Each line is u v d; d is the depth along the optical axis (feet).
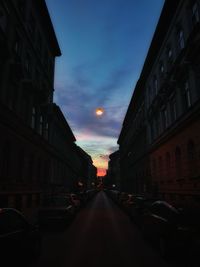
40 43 92.58
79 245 33.73
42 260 26.58
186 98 66.69
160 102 87.92
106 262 26.17
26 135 71.67
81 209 91.76
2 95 56.39
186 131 64.08
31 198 77.61
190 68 61.31
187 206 28.43
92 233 42.93
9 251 20.52
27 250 24.43
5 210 22.21
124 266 24.90
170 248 26.61
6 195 58.34
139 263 25.91
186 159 63.82
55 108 112.68
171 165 76.33
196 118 57.36
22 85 70.38
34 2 81.51
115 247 32.83
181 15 68.18
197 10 59.52
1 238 19.70
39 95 84.94
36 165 83.61
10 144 60.34
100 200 158.51
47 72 102.68
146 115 115.85
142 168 126.11
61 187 125.90
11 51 61.46
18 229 23.27
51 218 44.88
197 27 54.03
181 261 26.63
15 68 63.05
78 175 230.89
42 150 91.91
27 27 74.84
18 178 66.08
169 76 76.64
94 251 30.68
